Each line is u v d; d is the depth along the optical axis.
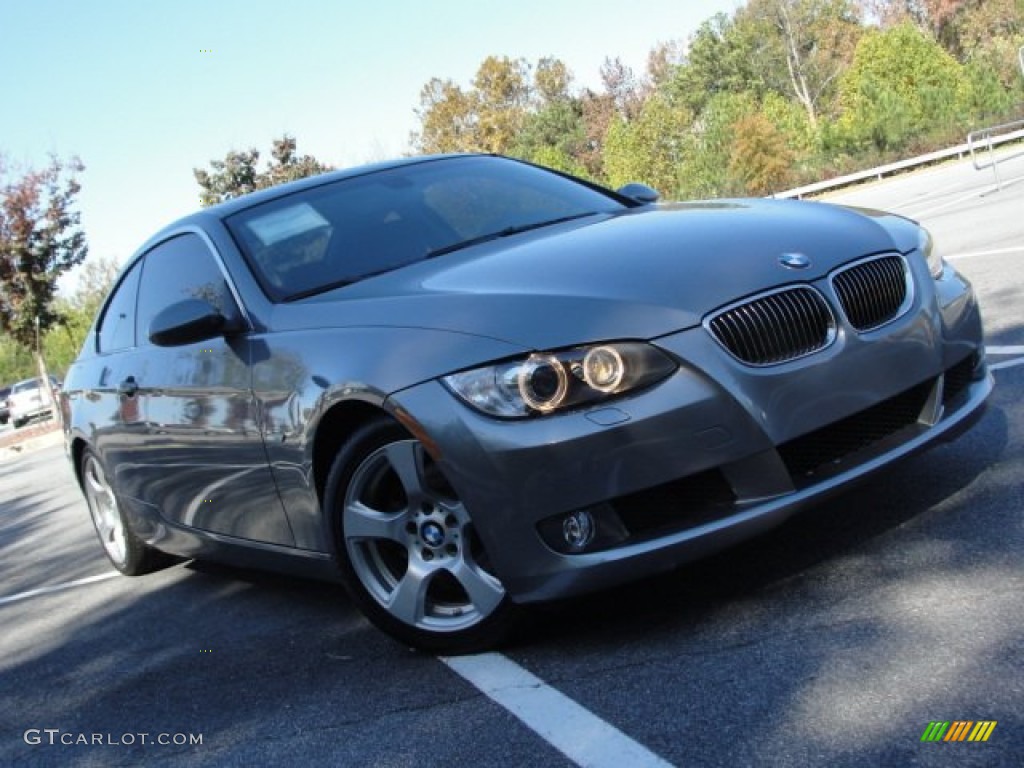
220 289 3.88
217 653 3.78
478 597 3.00
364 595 3.23
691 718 2.43
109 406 4.66
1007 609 2.60
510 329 2.81
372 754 2.66
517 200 4.16
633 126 51.16
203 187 33.38
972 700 2.22
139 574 5.36
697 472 2.74
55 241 25.89
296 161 33.78
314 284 3.66
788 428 2.81
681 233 3.24
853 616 2.76
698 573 3.30
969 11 63.94
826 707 2.33
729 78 73.12
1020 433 3.96
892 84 39.56
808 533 3.42
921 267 3.32
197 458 3.93
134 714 3.37
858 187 30.88
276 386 3.36
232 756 2.85
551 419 2.71
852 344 2.96
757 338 2.84
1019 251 8.59
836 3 73.38
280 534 3.67
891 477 3.78
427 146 70.44
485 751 2.52
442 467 2.83
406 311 3.09
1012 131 29.81
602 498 2.70
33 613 5.17
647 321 2.76
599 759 2.35
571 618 3.19
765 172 36.75
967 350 3.34
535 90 75.50
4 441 26.42
